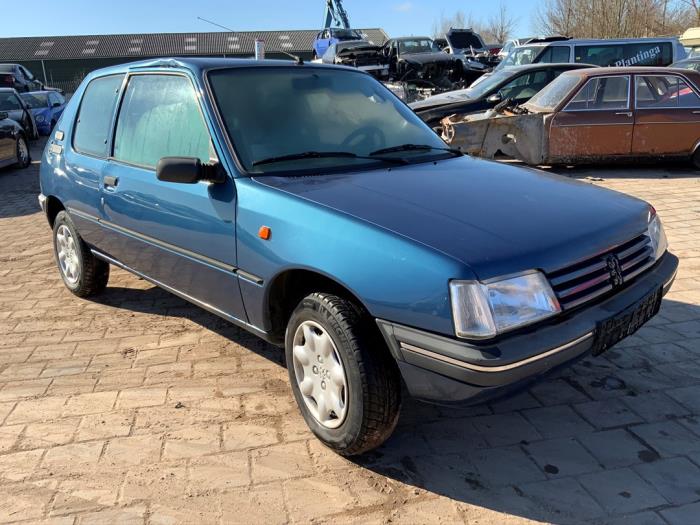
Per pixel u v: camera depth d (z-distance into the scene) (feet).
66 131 15.97
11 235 24.29
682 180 29.14
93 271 15.94
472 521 8.21
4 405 11.23
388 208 8.97
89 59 174.19
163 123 12.23
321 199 9.27
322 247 8.78
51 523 8.27
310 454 9.66
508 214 8.98
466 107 36.11
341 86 12.95
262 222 9.62
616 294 9.11
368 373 8.48
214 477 9.14
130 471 9.30
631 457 9.50
